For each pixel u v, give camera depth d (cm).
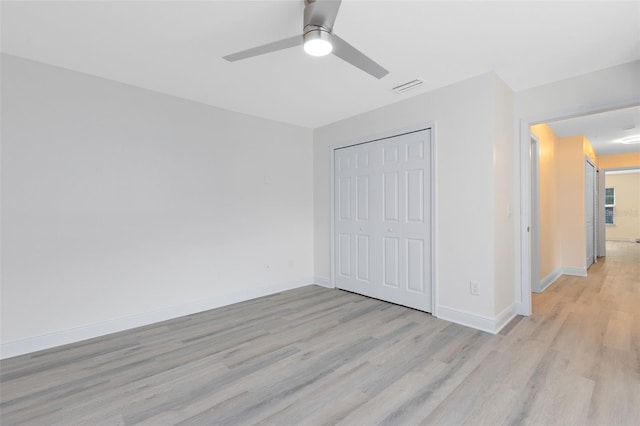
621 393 178
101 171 275
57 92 254
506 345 242
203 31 207
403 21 195
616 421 155
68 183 259
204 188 341
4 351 230
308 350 238
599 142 542
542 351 231
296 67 259
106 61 247
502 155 286
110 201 279
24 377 203
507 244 297
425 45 224
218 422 158
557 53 236
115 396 181
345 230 413
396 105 342
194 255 332
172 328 287
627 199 1009
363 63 194
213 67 259
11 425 157
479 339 254
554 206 479
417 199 326
